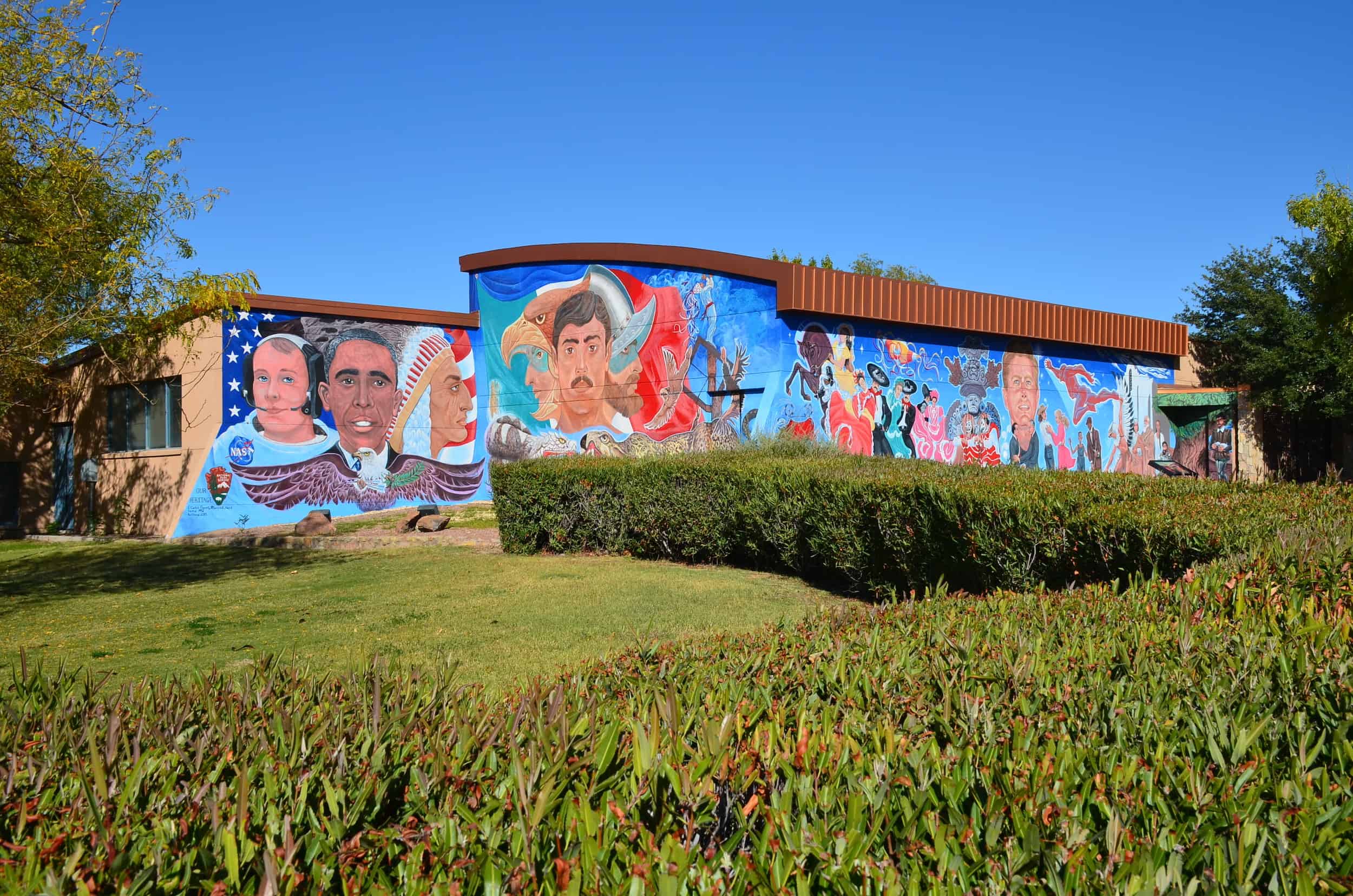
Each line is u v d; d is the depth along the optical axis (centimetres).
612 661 409
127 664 660
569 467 1220
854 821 190
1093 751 226
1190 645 318
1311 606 345
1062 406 1967
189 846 201
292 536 1425
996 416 1830
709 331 1584
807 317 1524
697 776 212
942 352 1733
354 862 194
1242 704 258
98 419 1831
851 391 1587
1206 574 430
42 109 1032
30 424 2009
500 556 1212
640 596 884
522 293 1819
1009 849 179
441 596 908
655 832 196
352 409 1709
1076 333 1958
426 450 1806
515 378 1828
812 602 851
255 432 1596
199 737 272
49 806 223
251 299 1584
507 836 197
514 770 215
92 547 1568
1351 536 462
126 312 1104
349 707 311
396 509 1759
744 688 315
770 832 182
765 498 994
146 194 1126
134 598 966
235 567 1193
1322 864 171
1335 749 221
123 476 1739
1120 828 181
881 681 311
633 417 1681
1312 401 2227
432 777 233
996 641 359
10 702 321
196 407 1588
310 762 247
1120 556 565
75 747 267
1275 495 652
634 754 221
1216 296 2389
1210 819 190
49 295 1056
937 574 757
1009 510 658
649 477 1141
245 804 197
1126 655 310
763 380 1495
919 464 1017
